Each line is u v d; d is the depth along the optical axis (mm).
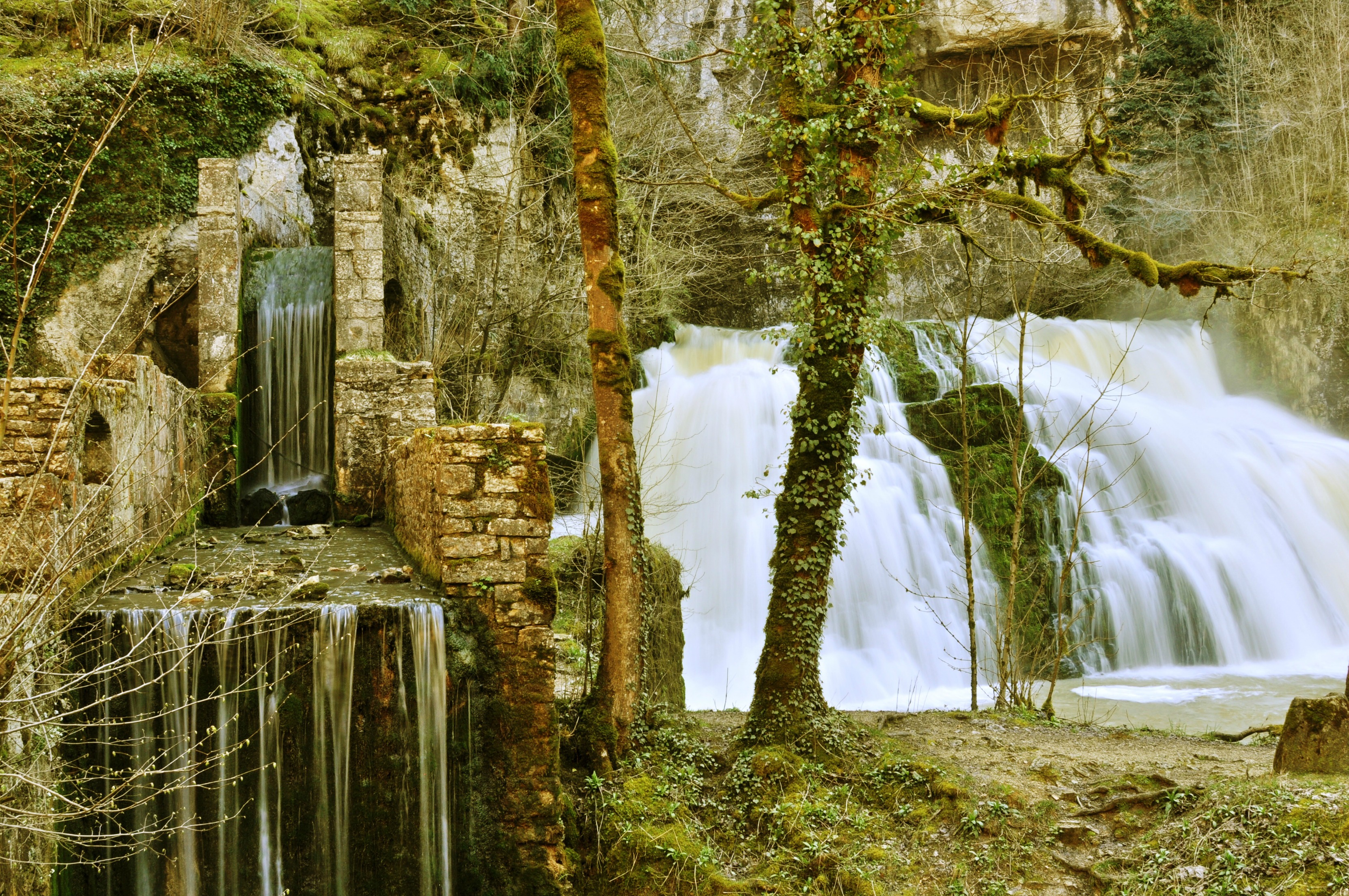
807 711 9312
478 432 8383
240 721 7719
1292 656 18906
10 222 15680
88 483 8820
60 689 6242
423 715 8016
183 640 7652
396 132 20703
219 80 17609
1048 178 9859
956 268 26344
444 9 21750
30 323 15914
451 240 20312
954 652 17688
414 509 10508
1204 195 26875
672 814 8539
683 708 11750
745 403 21094
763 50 9969
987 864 8047
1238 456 21531
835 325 9398
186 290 16750
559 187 22328
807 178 9617
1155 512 20078
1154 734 10859
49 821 6863
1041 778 8891
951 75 29031
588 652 10000
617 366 9266
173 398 11836
